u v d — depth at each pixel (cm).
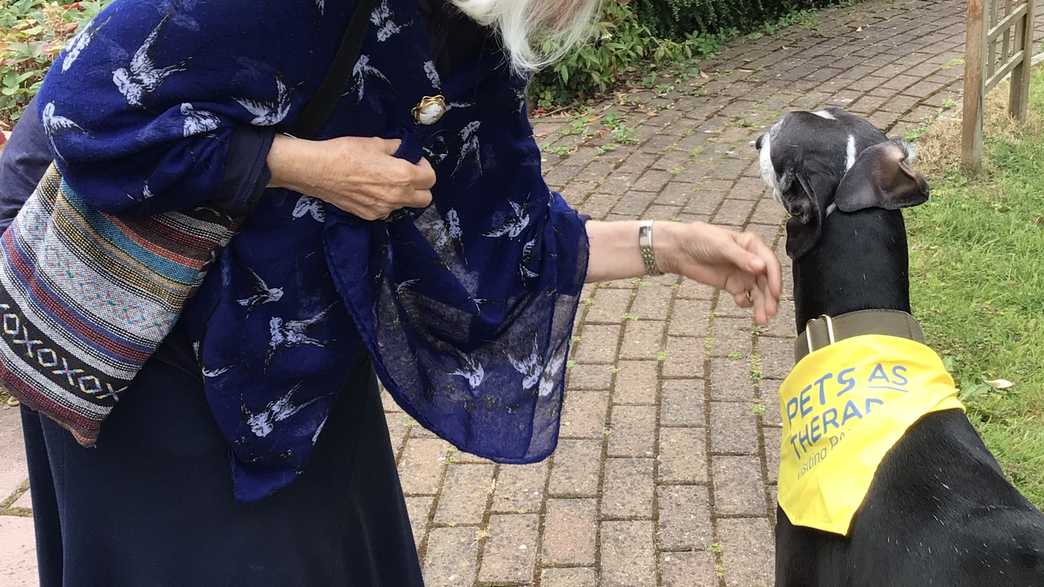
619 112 677
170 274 147
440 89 158
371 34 147
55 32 563
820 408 194
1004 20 536
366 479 195
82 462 167
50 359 150
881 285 205
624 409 350
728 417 342
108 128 133
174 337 159
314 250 156
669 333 399
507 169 181
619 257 205
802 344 211
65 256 145
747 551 280
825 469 187
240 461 165
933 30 848
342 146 148
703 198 526
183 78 135
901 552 172
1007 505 171
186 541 169
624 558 281
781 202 221
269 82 140
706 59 798
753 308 204
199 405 162
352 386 184
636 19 766
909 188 203
